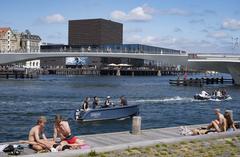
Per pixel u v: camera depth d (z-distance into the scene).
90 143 20.42
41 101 61.19
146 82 139.75
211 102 63.22
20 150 17.28
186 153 17.98
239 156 17.81
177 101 63.88
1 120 39.50
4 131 32.72
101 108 38.84
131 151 17.69
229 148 19.39
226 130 23.23
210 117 44.88
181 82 115.31
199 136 21.38
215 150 18.86
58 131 18.64
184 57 123.94
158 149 18.42
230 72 117.62
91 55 151.50
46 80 145.88
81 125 37.28
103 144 20.28
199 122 40.78
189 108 53.94
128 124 38.25
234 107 56.50
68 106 53.97
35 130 17.92
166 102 62.06
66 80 149.88
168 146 19.19
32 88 94.50
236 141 21.23
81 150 16.81
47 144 17.64
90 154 16.53
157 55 133.62
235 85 116.50
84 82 134.75
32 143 17.75
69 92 82.88
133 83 130.75
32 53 155.62
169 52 141.00
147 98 69.25
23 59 156.00
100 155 16.67
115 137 22.31
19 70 156.38
